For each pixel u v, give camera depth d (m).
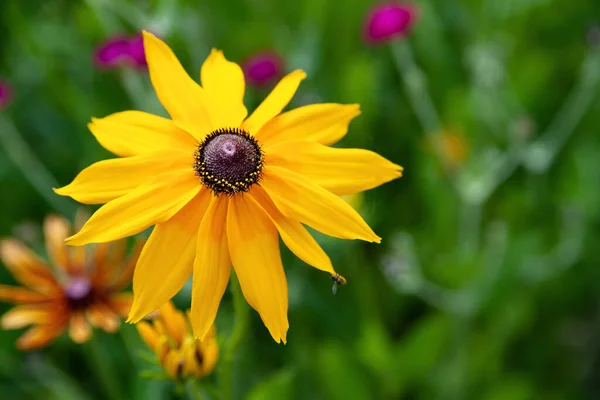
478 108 0.66
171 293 0.38
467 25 0.74
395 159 0.69
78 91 0.68
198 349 0.42
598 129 0.71
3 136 0.60
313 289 0.60
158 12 0.62
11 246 0.51
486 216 0.69
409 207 0.67
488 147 0.65
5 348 0.60
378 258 0.64
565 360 0.65
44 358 0.59
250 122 0.41
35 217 0.67
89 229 0.38
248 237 0.39
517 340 0.65
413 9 0.65
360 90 0.65
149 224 0.38
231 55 0.74
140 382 0.52
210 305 0.38
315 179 0.39
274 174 0.39
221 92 0.41
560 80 0.74
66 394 0.57
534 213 0.68
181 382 0.42
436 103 0.73
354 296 0.61
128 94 0.70
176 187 0.39
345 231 0.39
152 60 0.40
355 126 0.65
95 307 0.50
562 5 0.75
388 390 0.60
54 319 0.50
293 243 0.39
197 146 0.40
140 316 0.38
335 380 0.58
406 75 0.65
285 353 0.59
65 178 0.68
